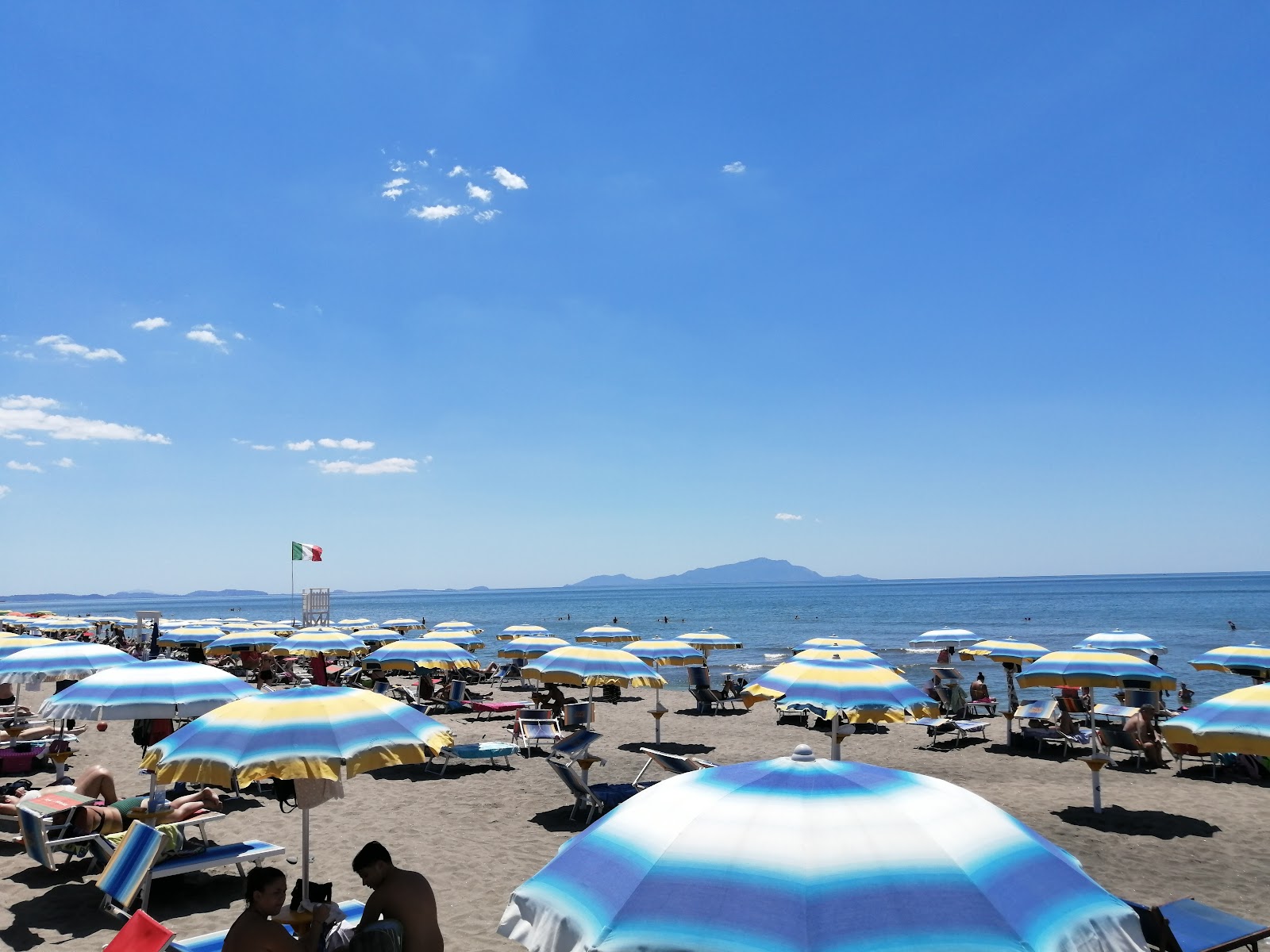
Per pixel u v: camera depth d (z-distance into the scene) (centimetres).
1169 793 1248
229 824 1033
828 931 267
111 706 741
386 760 553
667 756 1169
